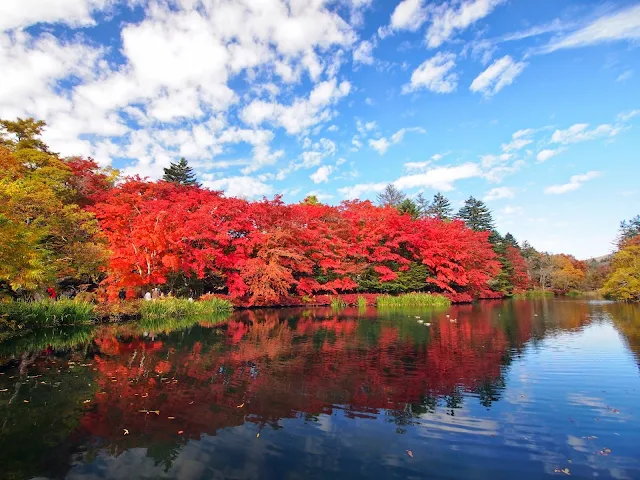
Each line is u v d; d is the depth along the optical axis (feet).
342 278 102.27
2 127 76.38
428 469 15.61
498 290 151.64
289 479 14.83
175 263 66.49
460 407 22.68
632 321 63.10
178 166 160.86
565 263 201.77
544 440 18.31
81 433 18.90
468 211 204.13
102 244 59.41
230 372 30.12
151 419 20.67
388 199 191.11
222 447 17.51
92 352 37.06
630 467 15.80
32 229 45.62
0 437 18.39
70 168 77.61
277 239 88.99
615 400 23.90
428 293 108.78
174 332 49.44
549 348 39.93
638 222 186.80
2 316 44.16
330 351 38.19
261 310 83.25
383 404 23.12
